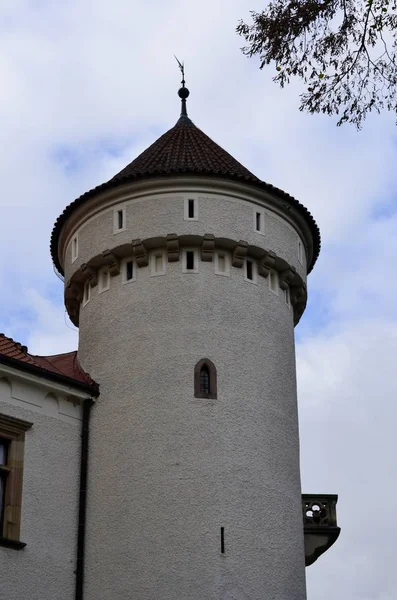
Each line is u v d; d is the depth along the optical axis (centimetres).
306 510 2966
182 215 2739
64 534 2528
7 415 2494
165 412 2594
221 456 2555
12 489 2450
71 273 2894
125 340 2711
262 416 2655
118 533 2516
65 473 2589
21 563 2405
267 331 2759
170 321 2680
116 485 2572
